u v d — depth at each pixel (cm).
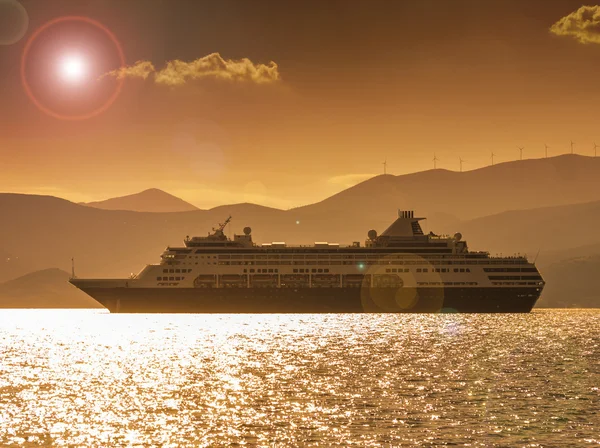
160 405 12425
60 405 12475
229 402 12650
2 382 14900
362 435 10431
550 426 10981
